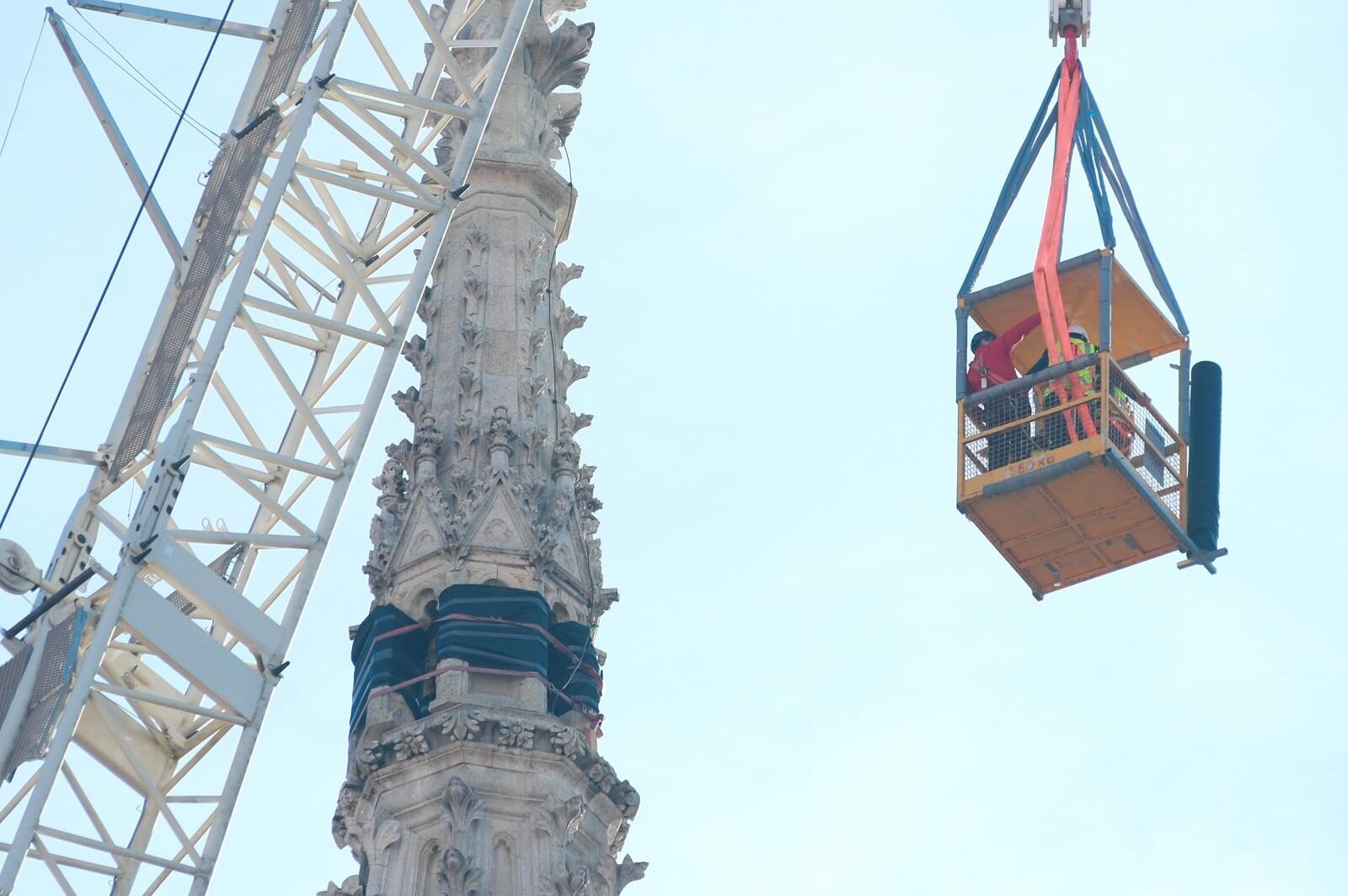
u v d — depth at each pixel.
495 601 60.16
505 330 65.00
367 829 58.09
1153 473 60.81
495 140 68.44
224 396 58.44
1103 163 63.50
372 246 63.34
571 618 61.34
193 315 56.97
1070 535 60.94
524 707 59.25
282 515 54.94
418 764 58.06
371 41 63.78
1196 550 60.81
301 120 58.31
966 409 61.41
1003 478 60.06
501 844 57.03
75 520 56.03
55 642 53.12
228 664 53.09
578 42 70.81
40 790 50.69
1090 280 63.56
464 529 61.12
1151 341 64.19
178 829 51.84
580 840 58.25
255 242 56.41
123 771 54.47
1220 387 62.50
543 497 62.59
